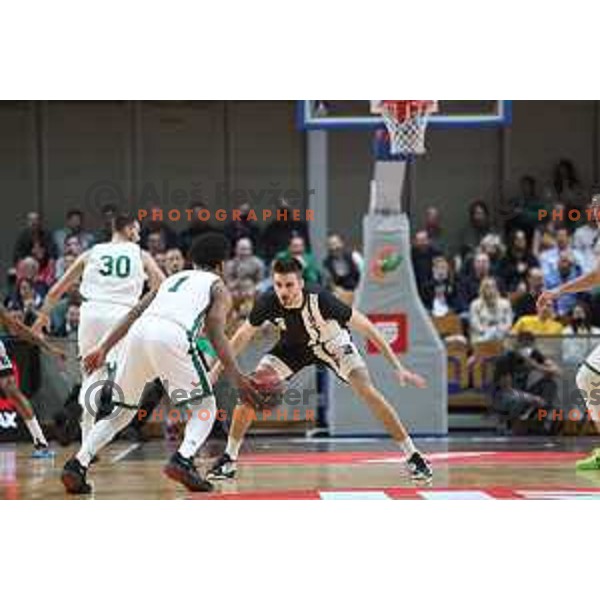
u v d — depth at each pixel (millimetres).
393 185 17328
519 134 25359
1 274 24719
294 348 10703
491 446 15750
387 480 11102
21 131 24906
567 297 19984
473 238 23844
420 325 17469
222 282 9625
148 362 9438
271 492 9992
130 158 24938
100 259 12383
